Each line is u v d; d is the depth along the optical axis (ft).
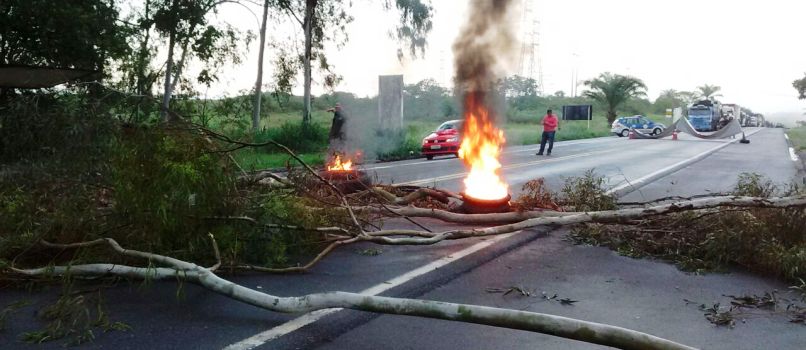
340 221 19.26
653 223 20.90
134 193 14.43
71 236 15.16
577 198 24.57
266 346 10.97
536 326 10.14
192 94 60.03
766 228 17.72
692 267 17.52
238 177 17.40
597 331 9.84
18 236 14.76
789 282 16.34
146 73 52.16
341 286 15.05
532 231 22.57
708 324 12.87
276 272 15.98
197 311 12.79
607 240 20.59
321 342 11.28
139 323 12.01
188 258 15.06
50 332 11.20
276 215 16.44
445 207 25.46
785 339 12.04
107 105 18.81
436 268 17.04
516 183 39.99
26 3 39.88
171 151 14.83
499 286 15.53
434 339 11.56
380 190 25.36
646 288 15.55
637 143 107.04
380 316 12.81
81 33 43.16
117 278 14.49
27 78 37.01
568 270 17.30
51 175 16.15
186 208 14.52
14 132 17.61
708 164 57.82
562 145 98.99
